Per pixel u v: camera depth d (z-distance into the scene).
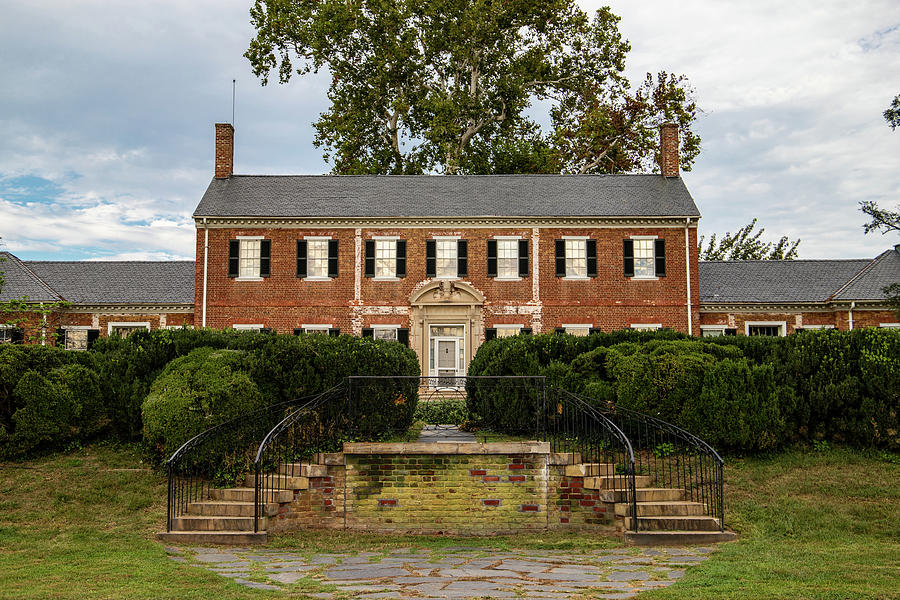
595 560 9.79
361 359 14.99
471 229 33.41
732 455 15.02
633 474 11.17
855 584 8.13
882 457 14.90
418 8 42.06
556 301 33.12
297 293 33.12
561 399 14.63
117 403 15.77
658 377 15.06
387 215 33.22
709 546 10.74
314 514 12.42
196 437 12.26
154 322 34.56
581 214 33.31
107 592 7.65
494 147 46.09
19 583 8.05
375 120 45.56
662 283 33.28
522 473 12.44
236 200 34.19
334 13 40.81
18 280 34.38
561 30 44.47
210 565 9.35
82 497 12.66
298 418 13.09
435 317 33.06
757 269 36.59
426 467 12.53
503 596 7.56
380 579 8.51
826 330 16.47
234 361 14.63
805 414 15.63
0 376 14.52
